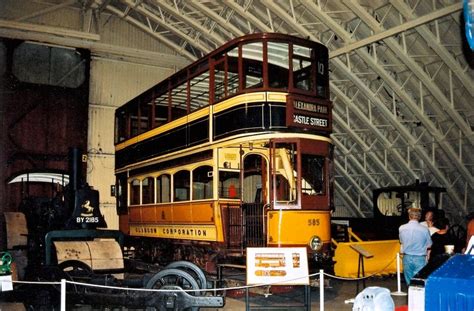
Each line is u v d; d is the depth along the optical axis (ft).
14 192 68.74
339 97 64.90
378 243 45.93
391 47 53.06
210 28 67.87
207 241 40.50
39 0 71.67
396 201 59.77
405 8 48.98
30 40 69.36
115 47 74.54
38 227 41.83
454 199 65.21
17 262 45.47
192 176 42.91
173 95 50.90
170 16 71.41
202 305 26.76
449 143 60.54
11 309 32.86
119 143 60.80
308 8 54.70
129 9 72.49
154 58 77.36
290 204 35.70
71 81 72.02
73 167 39.42
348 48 55.98
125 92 75.92
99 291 29.78
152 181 50.85
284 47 39.09
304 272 28.94
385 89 61.11
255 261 29.07
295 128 36.47
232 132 37.63
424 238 30.32
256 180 49.65
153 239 49.85
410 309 14.61
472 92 52.26
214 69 41.11
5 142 67.62
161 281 29.25
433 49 50.83
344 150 72.08
